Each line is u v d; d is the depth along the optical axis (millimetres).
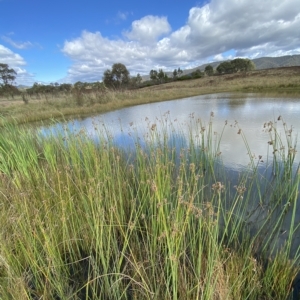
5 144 3990
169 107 13508
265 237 2332
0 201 2617
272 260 1979
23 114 10414
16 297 1541
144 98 18578
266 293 1701
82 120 10008
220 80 38531
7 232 2088
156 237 1965
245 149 4977
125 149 5387
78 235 2270
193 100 17031
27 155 3789
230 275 1674
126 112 12234
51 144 4336
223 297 1442
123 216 2449
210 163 3793
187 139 5852
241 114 9211
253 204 2955
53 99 15500
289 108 9836
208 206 1622
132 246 2076
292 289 1646
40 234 2086
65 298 1682
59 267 1851
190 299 1575
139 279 1793
